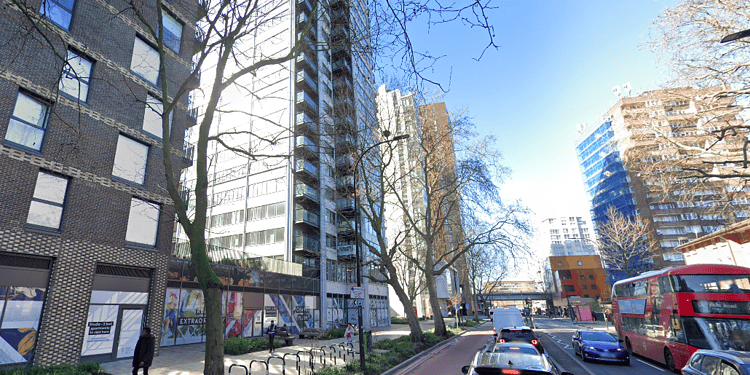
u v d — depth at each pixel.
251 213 38.44
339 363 15.63
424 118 24.34
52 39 14.14
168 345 20.61
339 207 43.19
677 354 13.48
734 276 12.93
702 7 18.28
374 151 24.00
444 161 25.75
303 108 39.97
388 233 51.94
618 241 58.97
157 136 18.17
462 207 25.31
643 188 78.25
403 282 39.75
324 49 10.21
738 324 12.29
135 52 17.59
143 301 16.45
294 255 36.56
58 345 13.00
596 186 95.75
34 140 13.40
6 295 12.19
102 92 15.81
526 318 51.22
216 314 8.45
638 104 24.05
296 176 38.53
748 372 6.59
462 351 20.45
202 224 9.12
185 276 22.34
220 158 41.56
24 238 12.65
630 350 19.14
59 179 14.05
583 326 49.28
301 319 33.50
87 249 14.41
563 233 166.62
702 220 73.62
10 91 12.77
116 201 15.76
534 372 6.69
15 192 12.60
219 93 10.17
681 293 13.38
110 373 12.67
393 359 15.76
